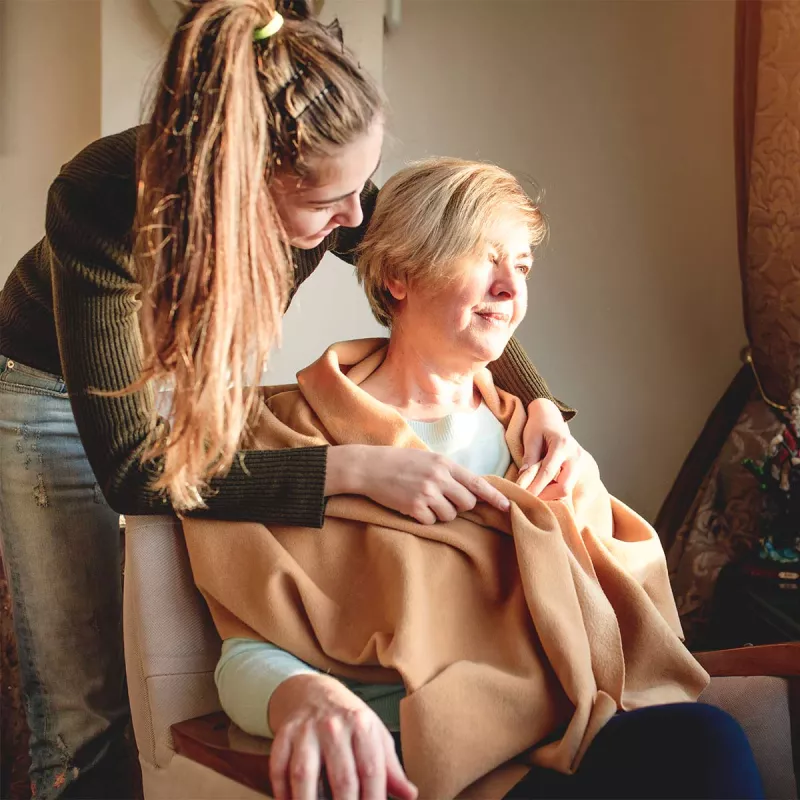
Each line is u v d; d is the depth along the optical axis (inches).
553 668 42.8
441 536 45.4
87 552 60.3
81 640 60.5
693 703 40.0
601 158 94.3
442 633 44.0
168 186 37.0
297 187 39.3
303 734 35.4
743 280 86.2
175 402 38.9
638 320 95.7
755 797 36.9
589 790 38.8
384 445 48.7
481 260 48.4
